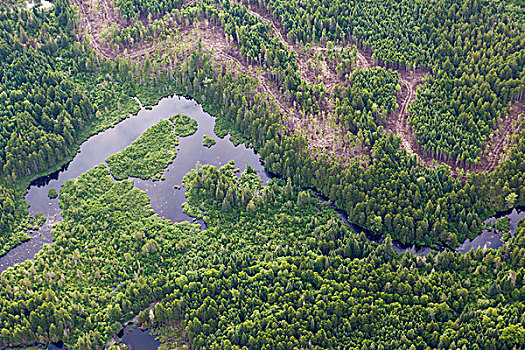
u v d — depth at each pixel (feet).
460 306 501.56
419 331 478.59
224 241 586.45
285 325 488.02
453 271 535.19
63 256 578.66
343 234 576.61
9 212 623.36
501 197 593.83
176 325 517.96
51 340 511.40
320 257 543.80
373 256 541.34
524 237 540.93
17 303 521.24
